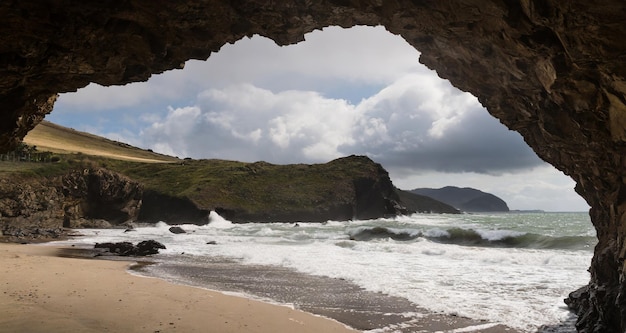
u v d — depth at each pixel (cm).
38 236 3838
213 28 1029
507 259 2239
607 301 942
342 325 1089
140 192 6469
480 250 2669
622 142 800
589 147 941
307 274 1902
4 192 3991
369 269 2003
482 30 880
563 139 1020
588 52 635
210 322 1070
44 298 1249
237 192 7781
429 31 1038
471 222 6109
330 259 2375
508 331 1063
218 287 1606
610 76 657
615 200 958
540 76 868
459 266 2080
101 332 953
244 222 7162
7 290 1334
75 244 3322
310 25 1108
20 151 6275
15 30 839
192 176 8350
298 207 7644
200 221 6881
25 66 930
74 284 1488
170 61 1126
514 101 1139
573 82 762
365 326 1086
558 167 1282
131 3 876
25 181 4725
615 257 950
